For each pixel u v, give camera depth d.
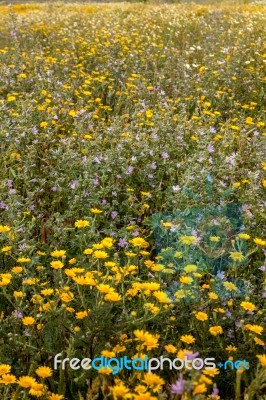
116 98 7.97
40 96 7.01
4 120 5.66
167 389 2.61
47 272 3.64
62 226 4.14
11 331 3.08
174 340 2.99
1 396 2.57
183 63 9.06
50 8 19.69
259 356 2.52
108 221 4.43
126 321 2.88
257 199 4.44
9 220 4.18
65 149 5.49
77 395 2.73
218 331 2.88
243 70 8.66
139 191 4.95
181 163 5.08
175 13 14.99
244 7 17.52
